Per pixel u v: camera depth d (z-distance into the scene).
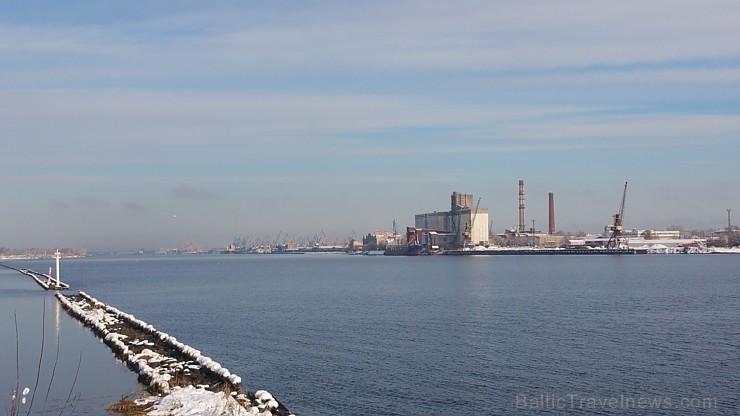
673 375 47.41
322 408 39.25
